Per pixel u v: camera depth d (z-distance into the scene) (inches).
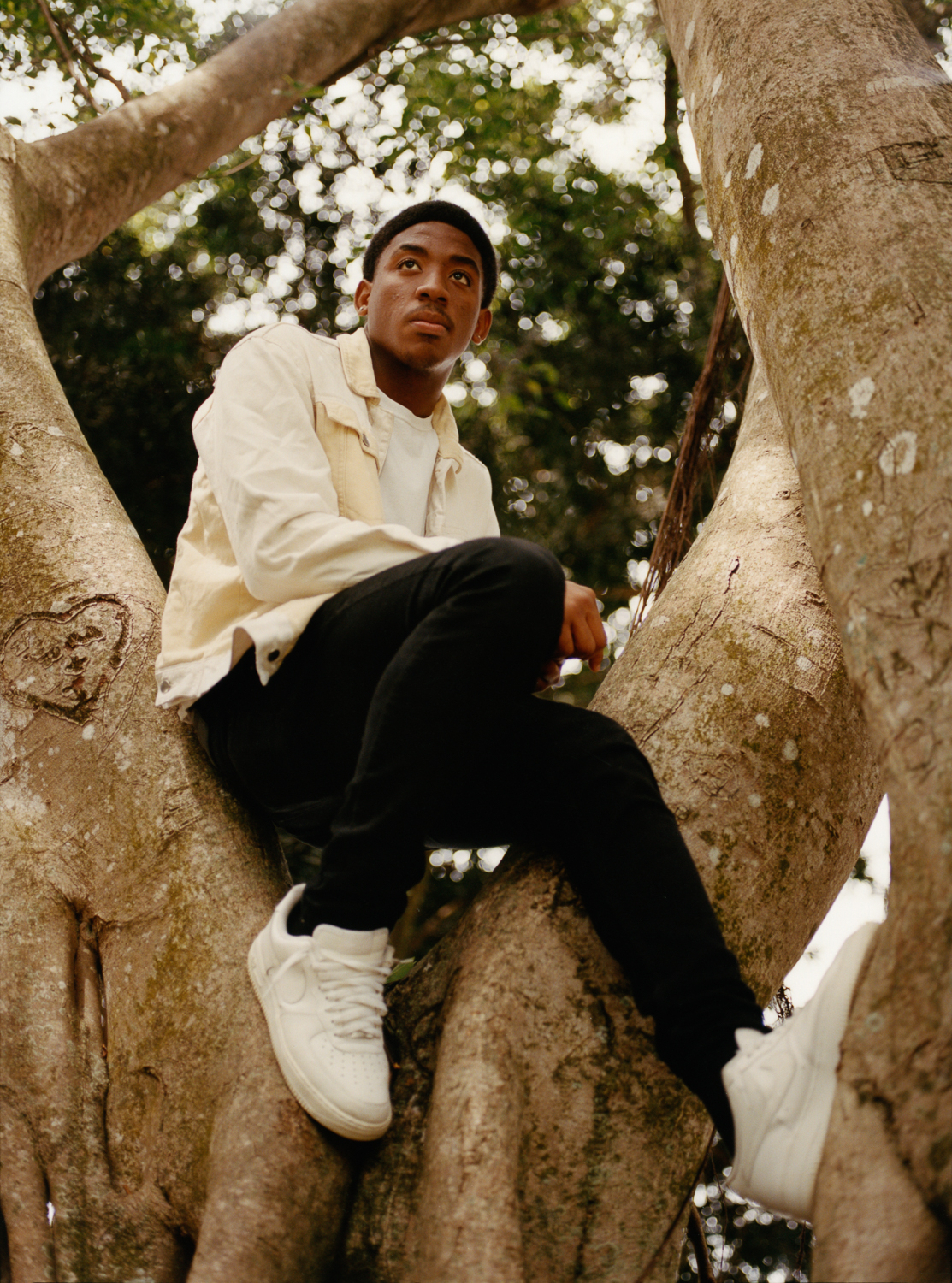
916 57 66.1
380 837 55.4
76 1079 61.3
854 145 61.4
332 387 74.1
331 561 61.8
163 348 216.8
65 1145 59.2
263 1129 53.4
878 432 52.8
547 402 230.4
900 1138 42.6
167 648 69.6
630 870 55.2
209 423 74.0
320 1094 52.7
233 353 71.8
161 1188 56.6
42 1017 63.2
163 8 181.2
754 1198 47.6
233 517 64.9
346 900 55.9
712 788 62.0
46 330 219.6
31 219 122.6
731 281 67.6
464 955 58.8
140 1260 55.2
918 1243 41.1
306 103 172.9
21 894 67.2
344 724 61.4
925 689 47.0
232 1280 49.4
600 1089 54.0
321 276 228.7
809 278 59.1
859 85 63.8
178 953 62.5
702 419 126.0
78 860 67.9
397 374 80.4
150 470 223.1
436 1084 53.9
